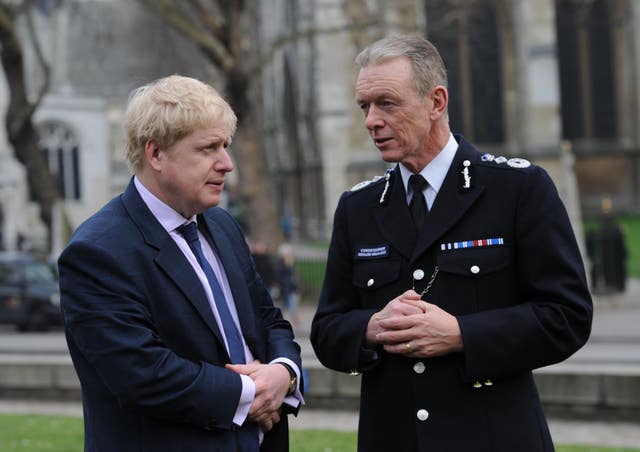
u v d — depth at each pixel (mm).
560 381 8656
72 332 3092
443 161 3426
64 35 51250
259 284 3686
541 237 3275
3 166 43938
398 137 3297
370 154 38531
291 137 46750
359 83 3326
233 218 3734
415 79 3264
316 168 40969
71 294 3082
